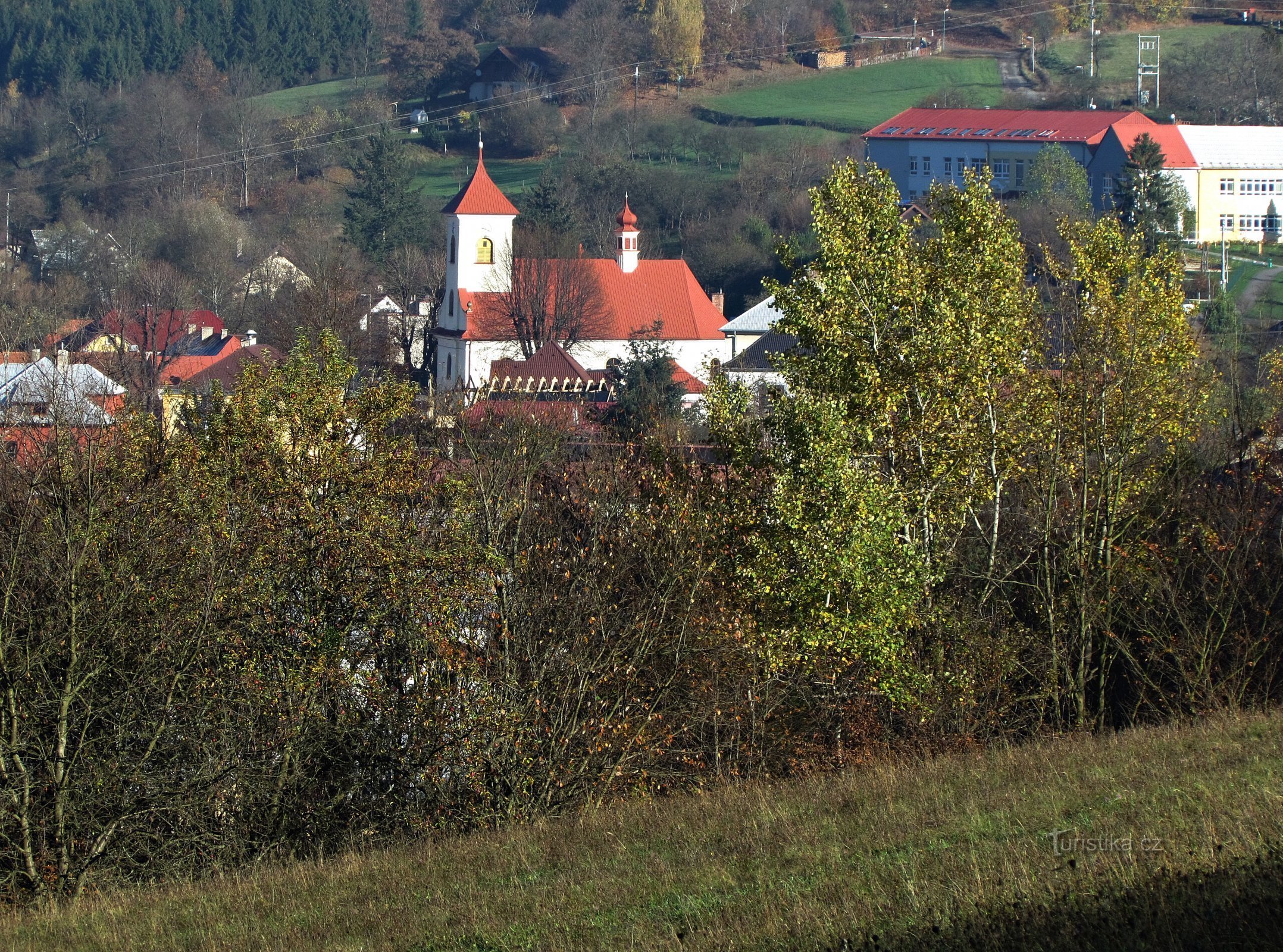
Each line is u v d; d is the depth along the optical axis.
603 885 42.31
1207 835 35.53
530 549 66.62
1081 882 32.34
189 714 58.19
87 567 56.88
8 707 54.72
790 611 70.38
